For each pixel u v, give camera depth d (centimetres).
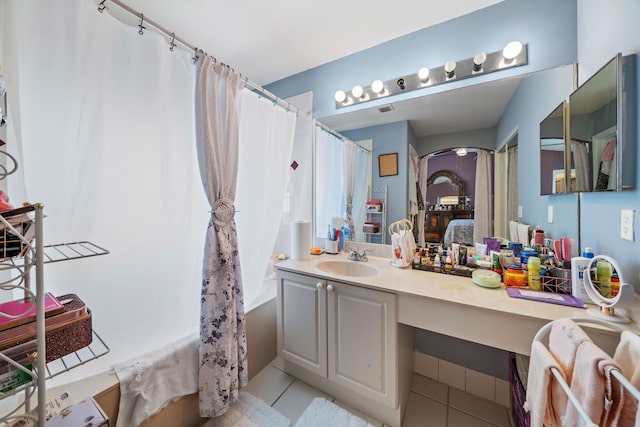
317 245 211
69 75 88
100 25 94
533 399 75
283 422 128
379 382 124
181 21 156
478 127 150
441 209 160
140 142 107
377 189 183
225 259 123
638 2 80
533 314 91
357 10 146
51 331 60
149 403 104
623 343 67
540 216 130
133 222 106
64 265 90
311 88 211
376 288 122
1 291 80
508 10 138
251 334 160
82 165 92
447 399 145
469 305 100
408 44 167
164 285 118
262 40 174
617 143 86
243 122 159
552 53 128
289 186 224
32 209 53
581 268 98
